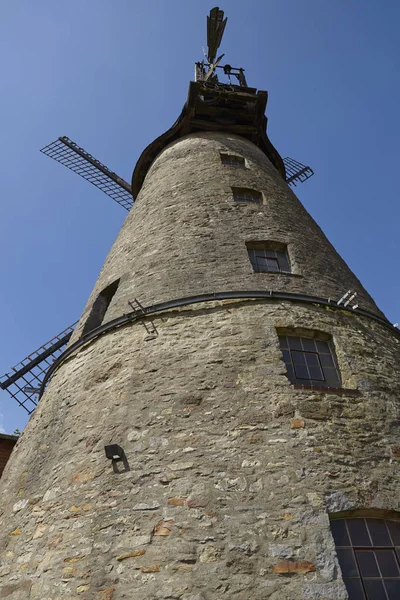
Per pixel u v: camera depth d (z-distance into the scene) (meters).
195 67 20.34
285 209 12.30
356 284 10.71
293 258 10.17
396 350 8.79
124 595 5.10
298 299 8.63
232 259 9.65
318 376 7.60
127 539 5.55
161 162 15.61
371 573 5.30
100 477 6.38
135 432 6.70
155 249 10.57
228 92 16.92
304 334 8.16
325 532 5.34
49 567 5.81
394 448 6.51
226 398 6.79
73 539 5.90
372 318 9.19
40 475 7.32
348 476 5.94
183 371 7.32
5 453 13.13
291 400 6.71
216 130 17.48
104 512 5.94
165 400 6.98
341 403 6.86
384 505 5.74
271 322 7.99
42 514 6.59
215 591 4.94
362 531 5.66
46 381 10.55
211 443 6.27
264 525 5.40
